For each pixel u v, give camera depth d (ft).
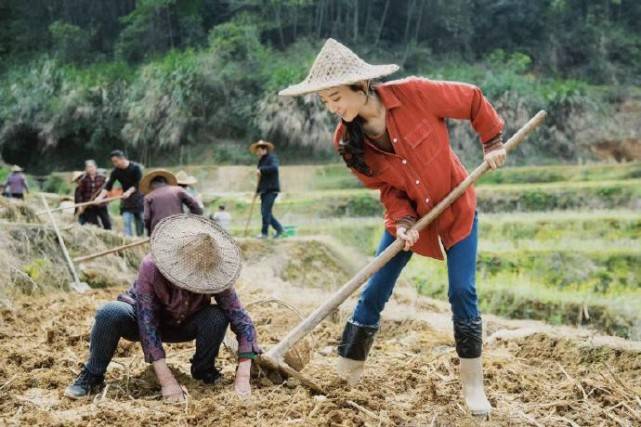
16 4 174.19
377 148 13.74
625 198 84.53
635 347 18.97
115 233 32.63
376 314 15.01
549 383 16.46
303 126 136.67
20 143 151.02
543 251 54.08
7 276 26.27
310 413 13.46
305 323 13.89
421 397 14.74
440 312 32.09
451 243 13.97
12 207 32.09
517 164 136.98
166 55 155.43
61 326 20.42
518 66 156.15
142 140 144.05
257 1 163.94
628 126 141.79
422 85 13.42
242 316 14.97
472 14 171.42
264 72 145.38
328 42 13.20
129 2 173.27
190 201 28.30
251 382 15.37
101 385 15.10
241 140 143.43
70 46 162.20
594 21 172.96
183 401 14.03
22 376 15.74
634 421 14.03
